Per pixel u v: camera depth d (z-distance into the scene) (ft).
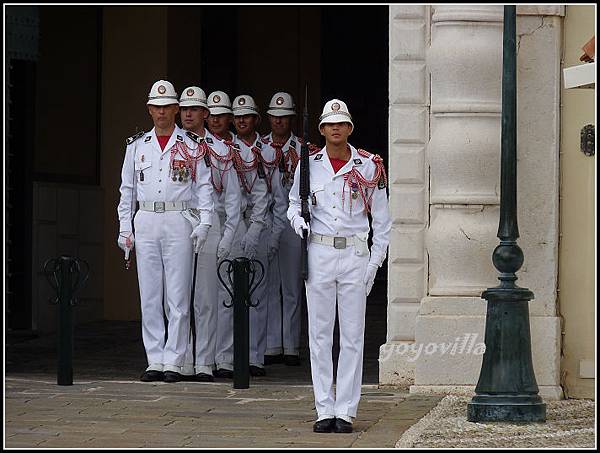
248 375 117.08
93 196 171.83
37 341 156.56
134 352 146.92
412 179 117.50
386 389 116.57
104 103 172.96
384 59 218.79
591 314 113.09
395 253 117.39
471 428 96.53
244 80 204.13
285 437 92.99
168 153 121.19
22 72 158.30
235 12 199.93
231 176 124.88
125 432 94.68
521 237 113.70
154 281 122.21
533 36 113.70
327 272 94.99
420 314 114.42
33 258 160.35
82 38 169.48
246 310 116.88
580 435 93.91
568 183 113.70
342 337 95.76
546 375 112.57
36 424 97.86
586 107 113.09
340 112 95.50
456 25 114.01
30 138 159.12
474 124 113.91
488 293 99.81
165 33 171.73
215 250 124.77
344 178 95.35
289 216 96.17
